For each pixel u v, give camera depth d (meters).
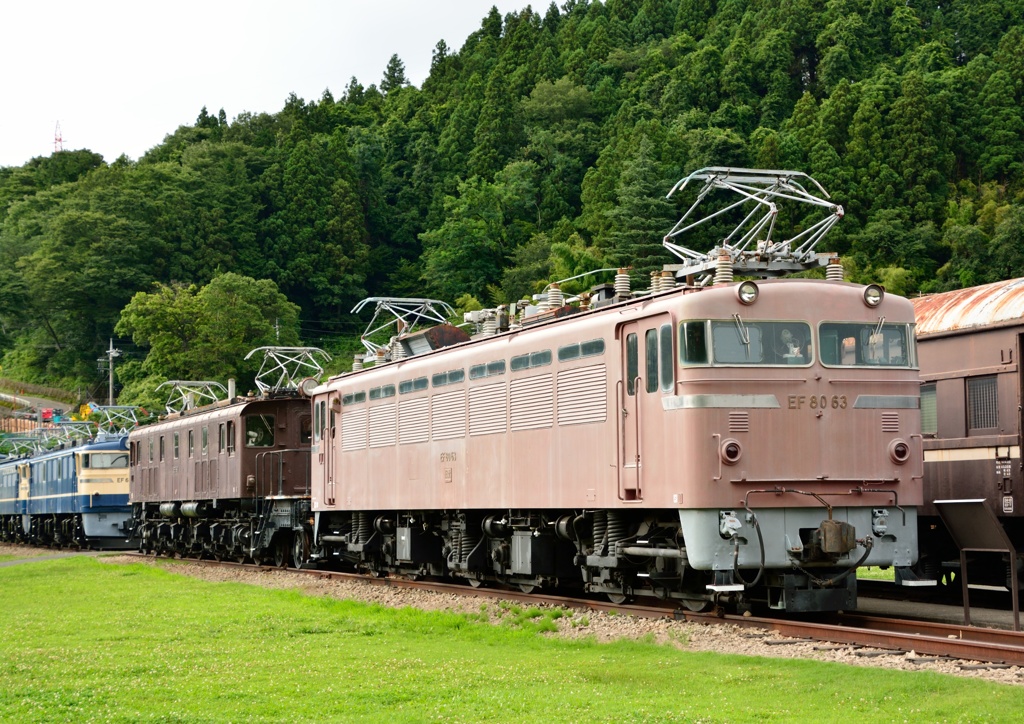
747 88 102.88
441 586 19.75
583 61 127.88
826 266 15.89
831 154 81.69
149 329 79.06
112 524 42.47
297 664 11.94
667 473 14.01
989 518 12.27
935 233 76.19
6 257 110.38
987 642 11.37
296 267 105.00
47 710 9.55
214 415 31.27
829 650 11.54
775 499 13.69
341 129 133.50
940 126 84.38
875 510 14.13
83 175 133.62
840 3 110.75
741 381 13.77
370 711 9.33
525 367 17.31
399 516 21.94
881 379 14.37
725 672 10.58
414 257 115.56
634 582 15.81
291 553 28.67
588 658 11.96
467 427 18.91
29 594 21.56
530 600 17.41
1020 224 69.81
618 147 89.38
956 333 16.81
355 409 23.47
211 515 32.56
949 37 109.75
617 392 15.05
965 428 16.67
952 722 8.05
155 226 105.44
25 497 51.75
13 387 100.88
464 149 118.88
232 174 115.25
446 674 11.02
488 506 18.22
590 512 15.95
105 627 15.57
